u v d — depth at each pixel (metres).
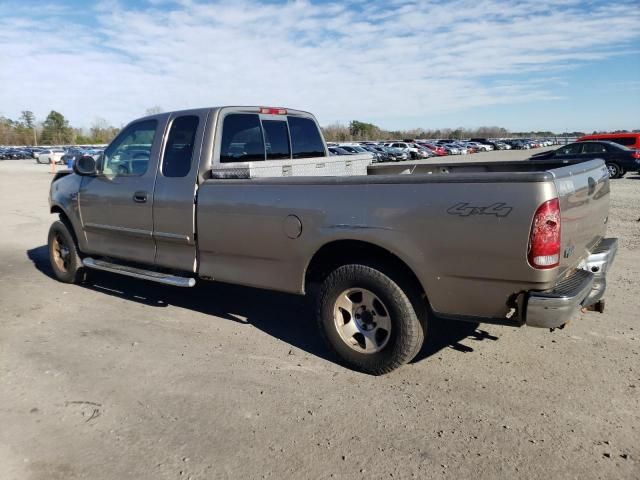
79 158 5.71
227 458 2.99
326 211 3.94
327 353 4.43
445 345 4.51
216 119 4.84
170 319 5.29
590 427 3.24
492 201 3.29
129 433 3.24
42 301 5.91
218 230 4.60
